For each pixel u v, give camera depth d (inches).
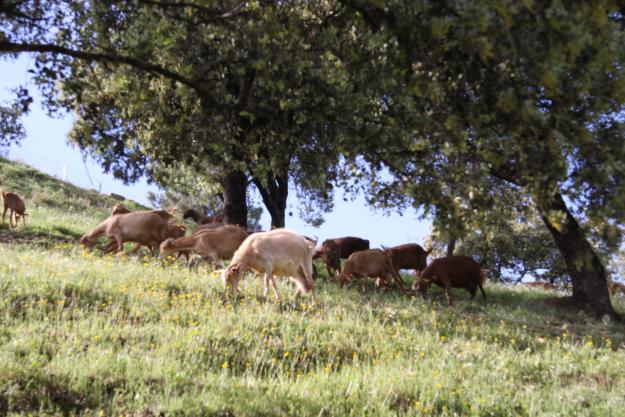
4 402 312.2
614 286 1227.2
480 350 489.7
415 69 346.0
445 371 433.1
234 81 512.4
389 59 361.1
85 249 710.5
